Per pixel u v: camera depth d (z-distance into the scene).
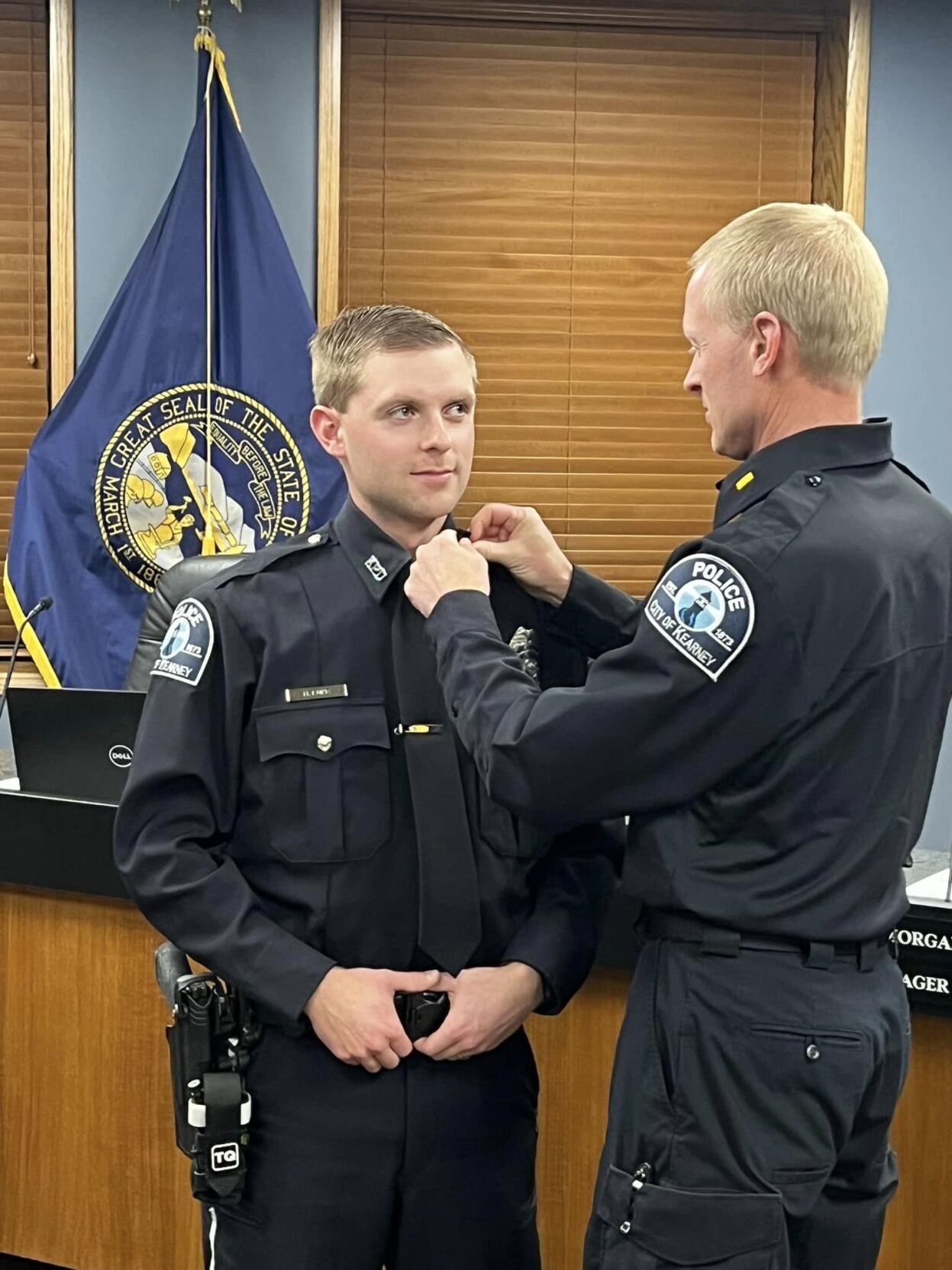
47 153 3.49
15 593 3.29
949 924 1.74
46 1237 2.24
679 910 1.25
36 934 2.21
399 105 3.61
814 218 1.27
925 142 3.52
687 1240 1.21
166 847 1.38
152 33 3.38
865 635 1.20
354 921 1.38
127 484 3.32
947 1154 1.80
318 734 1.39
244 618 1.42
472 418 1.44
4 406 3.57
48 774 2.12
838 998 1.22
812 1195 1.23
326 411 1.45
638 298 3.70
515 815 1.29
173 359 3.32
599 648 1.52
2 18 3.47
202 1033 1.38
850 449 1.26
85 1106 2.20
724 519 1.29
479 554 1.40
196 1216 2.15
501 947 1.43
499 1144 1.42
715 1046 1.22
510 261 3.66
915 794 1.28
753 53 3.66
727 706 1.18
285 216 3.46
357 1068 1.37
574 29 3.62
